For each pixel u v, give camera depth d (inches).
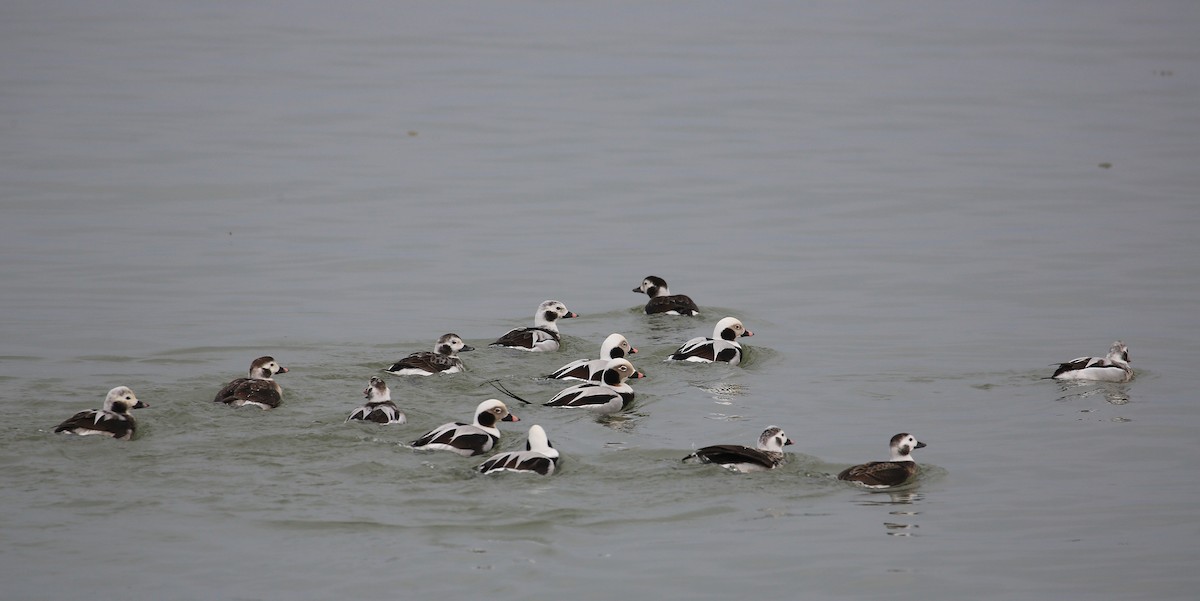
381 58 2230.6
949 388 844.0
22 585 544.4
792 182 1502.2
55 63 2118.6
